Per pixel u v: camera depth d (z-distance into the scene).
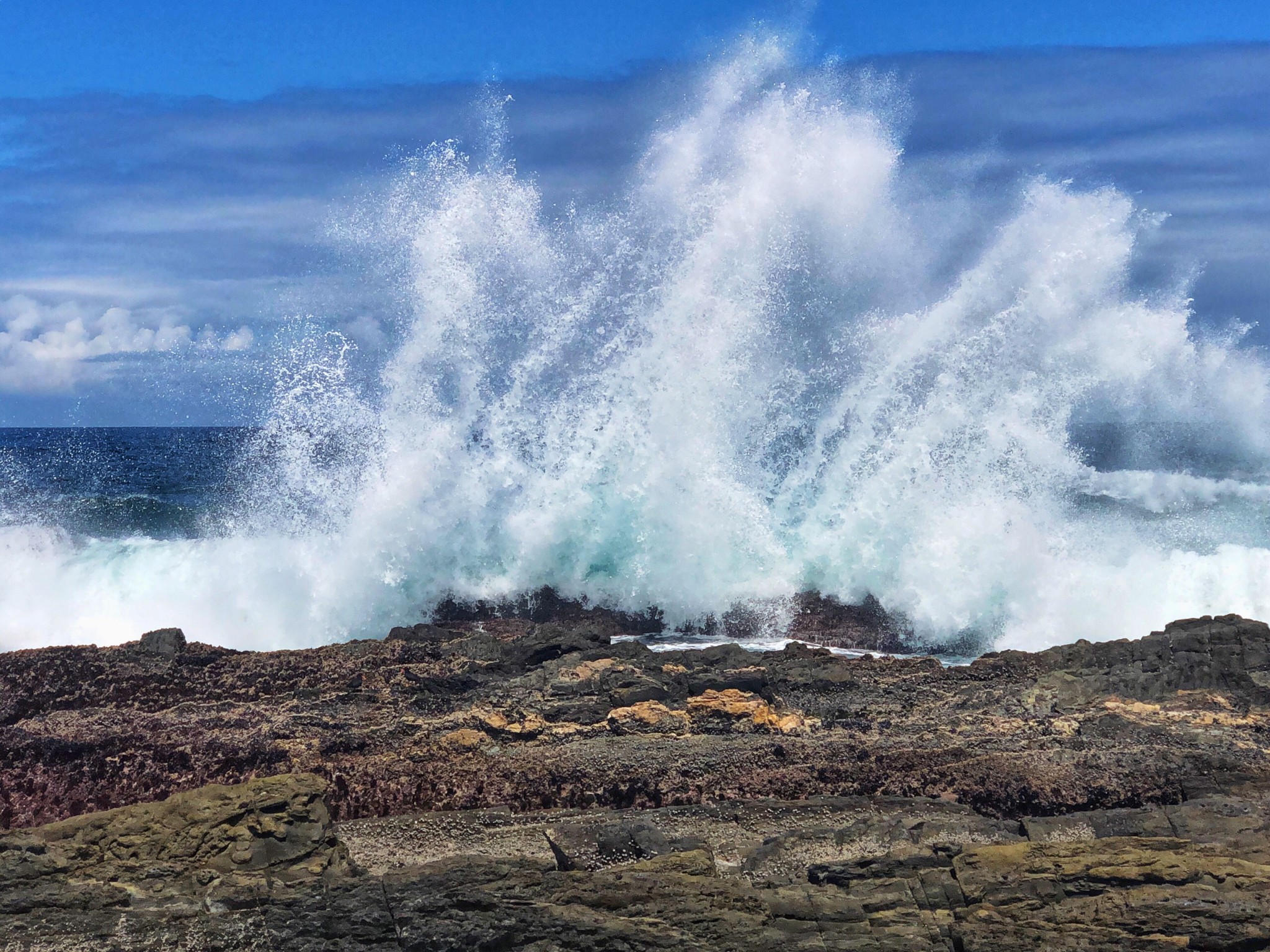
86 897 6.93
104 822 7.62
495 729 10.71
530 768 9.82
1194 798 9.09
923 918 6.97
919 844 8.12
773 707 11.47
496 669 12.61
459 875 7.21
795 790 9.48
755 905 6.98
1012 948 6.49
